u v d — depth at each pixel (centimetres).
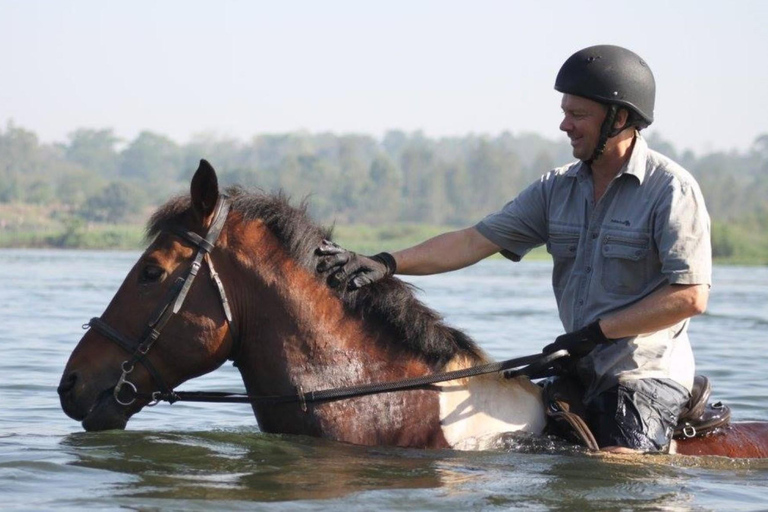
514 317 2828
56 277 4334
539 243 1002
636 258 905
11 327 2245
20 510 747
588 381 924
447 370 923
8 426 1128
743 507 799
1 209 13850
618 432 903
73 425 1139
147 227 924
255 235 911
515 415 932
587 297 933
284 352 903
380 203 17138
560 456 900
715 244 10188
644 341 913
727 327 2712
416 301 933
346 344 909
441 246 986
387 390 902
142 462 883
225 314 898
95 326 905
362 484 816
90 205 14038
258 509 751
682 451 938
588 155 916
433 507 767
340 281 916
